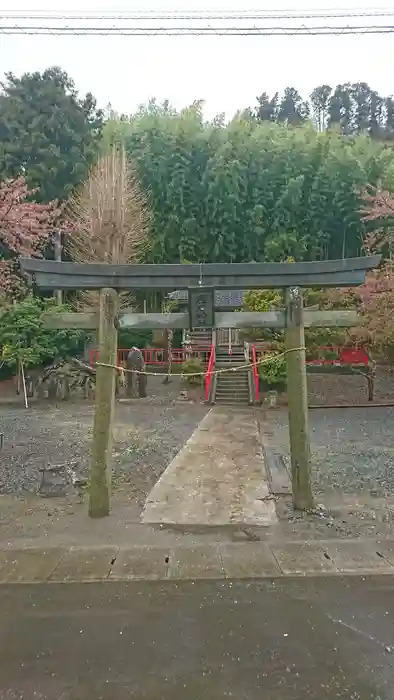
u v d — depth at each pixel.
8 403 18.48
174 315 7.23
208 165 31.09
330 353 20.05
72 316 7.35
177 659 3.92
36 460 10.53
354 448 11.46
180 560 5.62
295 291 7.18
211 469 9.66
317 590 4.92
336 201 30.98
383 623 4.35
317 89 59.06
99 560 5.64
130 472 9.51
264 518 6.98
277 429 13.66
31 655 3.98
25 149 26.38
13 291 18.52
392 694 3.54
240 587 5.00
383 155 31.78
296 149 32.28
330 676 3.72
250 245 31.48
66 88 28.45
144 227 27.44
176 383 22.41
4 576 5.28
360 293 16.22
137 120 33.97
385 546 5.96
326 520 6.89
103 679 3.71
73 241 25.25
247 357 21.09
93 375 19.69
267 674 3.75
